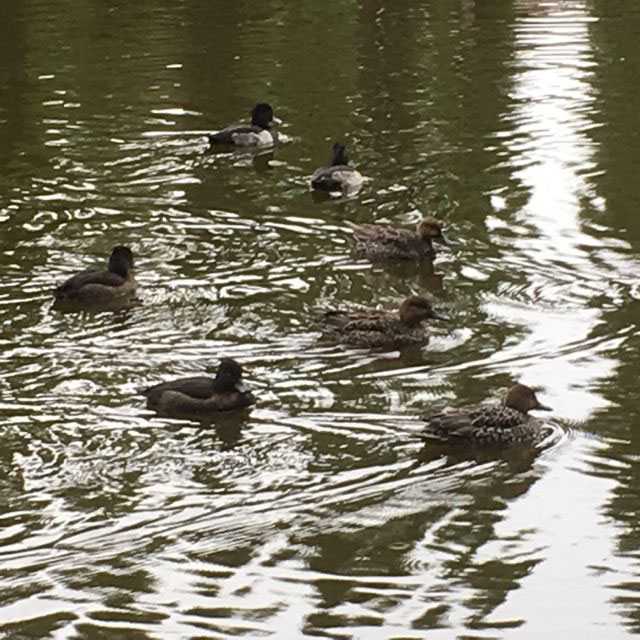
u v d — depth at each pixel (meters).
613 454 17.73
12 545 15.80
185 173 29.11
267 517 16.38
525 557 15.63
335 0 43.78
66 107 33.53
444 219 26.06
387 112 32.66
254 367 20.06
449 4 43.00
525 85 34.22
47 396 19.14
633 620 14.54
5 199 27.52
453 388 19.42
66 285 22.44
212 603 14.84
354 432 18.22
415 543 15.90
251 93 34.38
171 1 44.28
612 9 41.78
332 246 24.89
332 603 14.83
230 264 24.00
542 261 23.97
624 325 21.31
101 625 14.45
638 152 29.25
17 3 44.31
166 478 17.14
